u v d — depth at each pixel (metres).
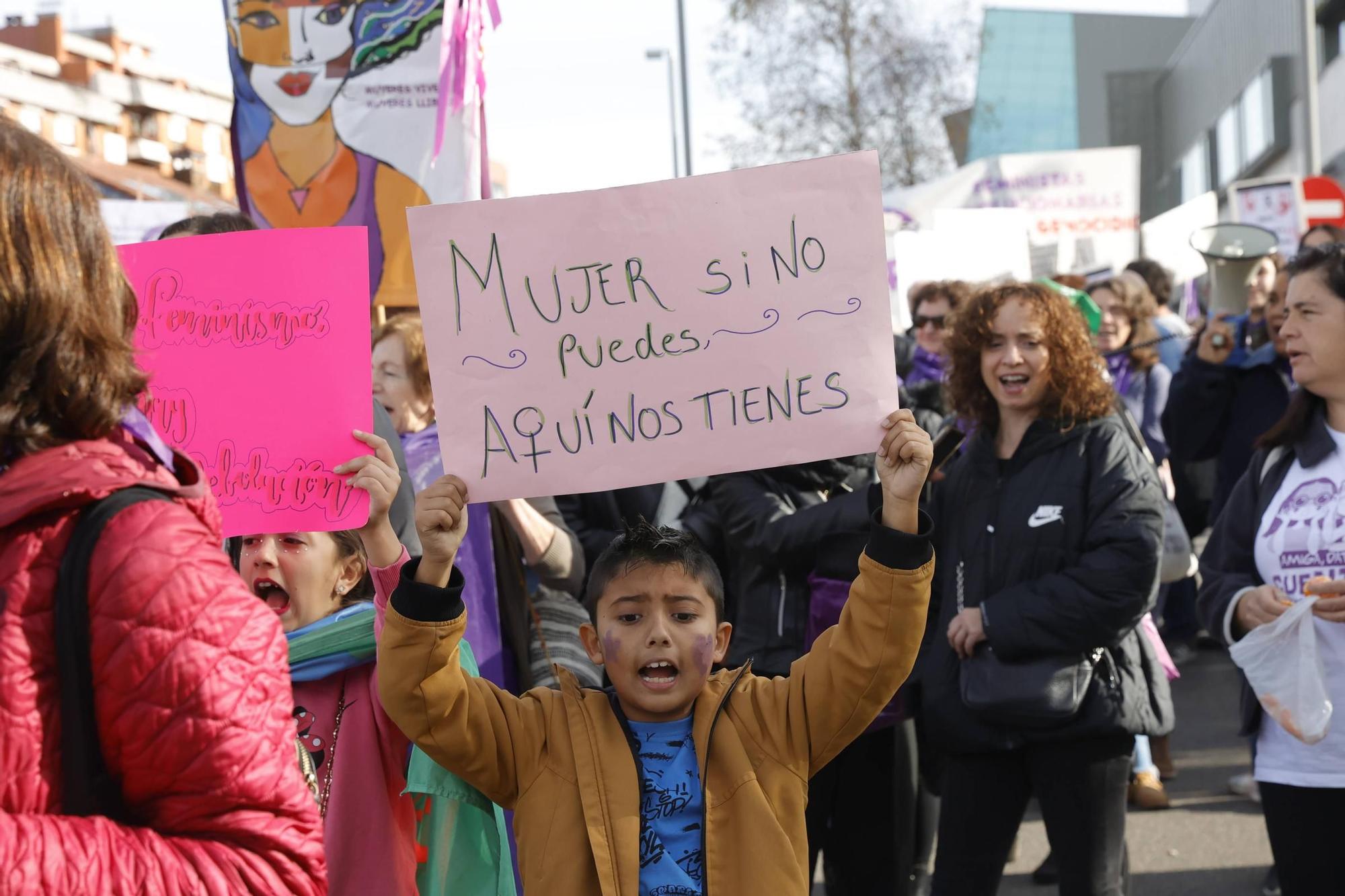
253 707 1.48
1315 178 11.73
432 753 2.62
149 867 1.39
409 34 4.48
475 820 2.83
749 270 2.73
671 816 2.65
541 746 2.74
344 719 2.81
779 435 2.72
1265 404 5.90
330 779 2.76
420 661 2.55
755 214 2.73
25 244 1.46
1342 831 3.37
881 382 2.71
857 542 4.01
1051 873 5.30
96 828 1.38
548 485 2.73
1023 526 3.87
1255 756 3.60
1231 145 42.47
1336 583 3.35
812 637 4.05
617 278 2.74
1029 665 3.70
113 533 1.44
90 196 1.55
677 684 2.75
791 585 4.13
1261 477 3.69
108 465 1.49
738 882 2.58
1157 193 51.88
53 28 39.41
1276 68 36.72
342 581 2.97
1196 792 6.35
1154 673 3.83
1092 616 3.66
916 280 8.96
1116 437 3.91
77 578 1.42
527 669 3.93
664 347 2.74
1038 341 3.94
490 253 2.74
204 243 2.79
